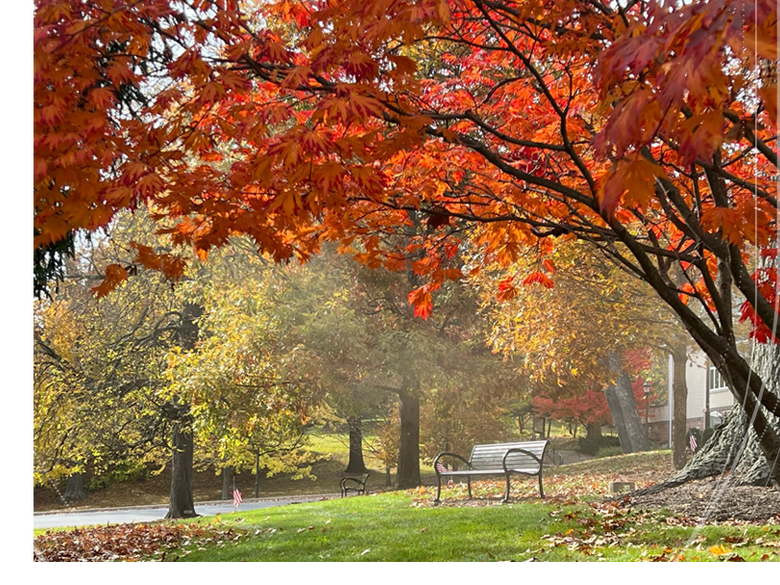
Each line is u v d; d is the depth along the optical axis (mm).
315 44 2768
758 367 5777
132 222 6316
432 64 4582
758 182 2098
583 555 4832
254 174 2721
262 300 15406
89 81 2684
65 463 14977
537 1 2902
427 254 4359
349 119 2617
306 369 15172
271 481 30844
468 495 10320
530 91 4023
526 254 5156
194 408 15562
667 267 3191
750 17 1264
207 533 7855
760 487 5605
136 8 2660
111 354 14977
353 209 3635
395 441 23703
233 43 3059
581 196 2982
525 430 40469
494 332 13773
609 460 16516
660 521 5934
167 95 2834
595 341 12289
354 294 16578
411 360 15938
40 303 9258
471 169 3979
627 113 1508
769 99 1425
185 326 16797
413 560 5121
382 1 2486
